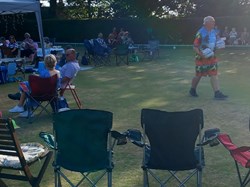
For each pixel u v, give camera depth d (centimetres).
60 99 517
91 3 2383
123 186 301
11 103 595
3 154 259
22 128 459
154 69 956
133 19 1820
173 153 252
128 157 360
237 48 1498
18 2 765
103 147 257
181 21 1744
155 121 247
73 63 518
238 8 1855
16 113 522
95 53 1066
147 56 1227
